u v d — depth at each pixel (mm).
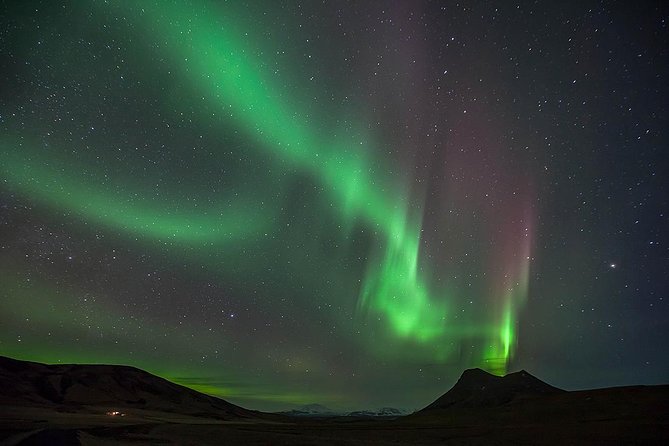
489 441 41375
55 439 31281
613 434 40906
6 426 40344
